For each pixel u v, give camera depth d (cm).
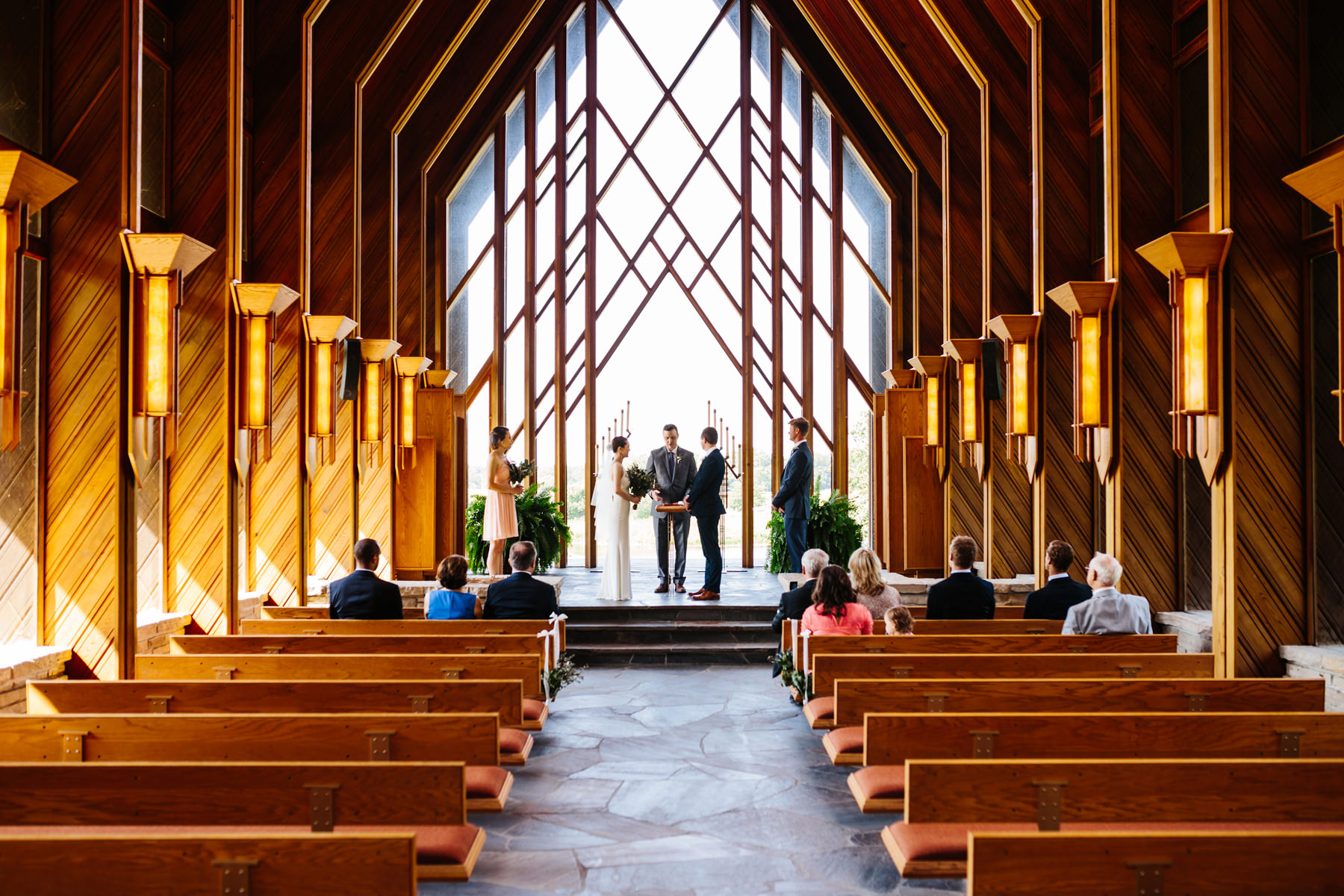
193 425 743
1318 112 586
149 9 714
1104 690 441
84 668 576
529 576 707
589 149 1430
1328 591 594
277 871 251
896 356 1366
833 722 551
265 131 927
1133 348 759
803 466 1051
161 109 746
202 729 374
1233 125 590
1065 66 952
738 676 853
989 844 257
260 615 878
